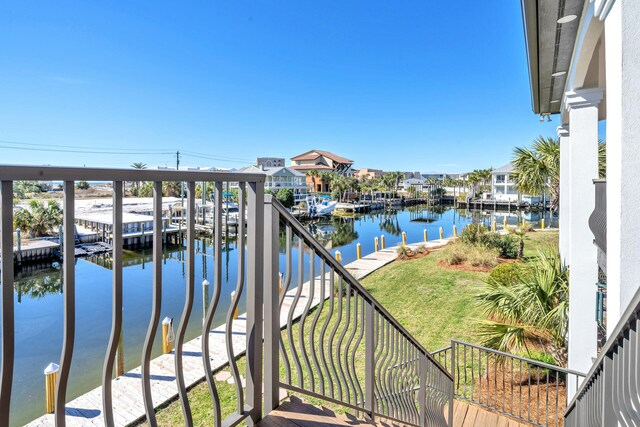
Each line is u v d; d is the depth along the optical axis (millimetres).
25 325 9383
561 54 3475
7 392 734
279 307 1548
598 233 3246
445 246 17297
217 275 1273
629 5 1657
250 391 1451
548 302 4906
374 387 2100
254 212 1414
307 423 1484
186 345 6547
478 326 6613
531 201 41125
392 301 9656
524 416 4168
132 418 4316
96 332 8633
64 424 838
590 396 2160
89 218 21172
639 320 1251
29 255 17875
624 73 1674
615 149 1783
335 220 39688
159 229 1013
